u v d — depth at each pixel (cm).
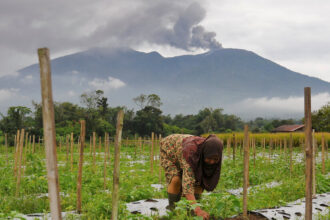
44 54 235
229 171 1065
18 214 444
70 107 6856
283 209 599
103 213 533
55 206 241
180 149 488
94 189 862
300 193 799
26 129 4847
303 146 1683
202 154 460
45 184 849
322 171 1159
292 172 1184
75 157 2031
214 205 498
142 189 751
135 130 7650
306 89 382
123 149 3212
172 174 508
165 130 8431
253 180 1041
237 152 2253
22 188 826
